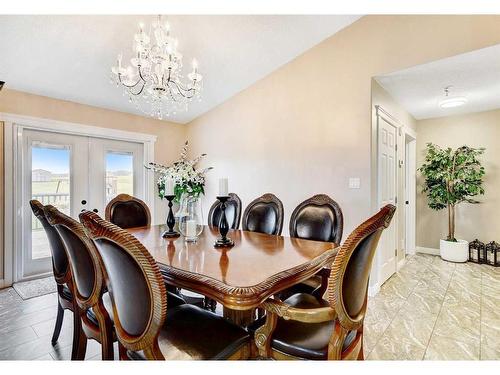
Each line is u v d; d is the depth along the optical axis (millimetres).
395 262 3586
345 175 3018
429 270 3684
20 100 3209
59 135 3586
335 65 3107
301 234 2279
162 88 2441
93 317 1544
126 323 1100
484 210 4035
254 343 1302
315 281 1986
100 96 3588
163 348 1154
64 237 1460
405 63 2656
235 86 3961
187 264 1443
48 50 2619
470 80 2951
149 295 992
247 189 4020
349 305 1163
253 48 3174
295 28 2941
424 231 4594
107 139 4055
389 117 3334
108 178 4062
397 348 1930
